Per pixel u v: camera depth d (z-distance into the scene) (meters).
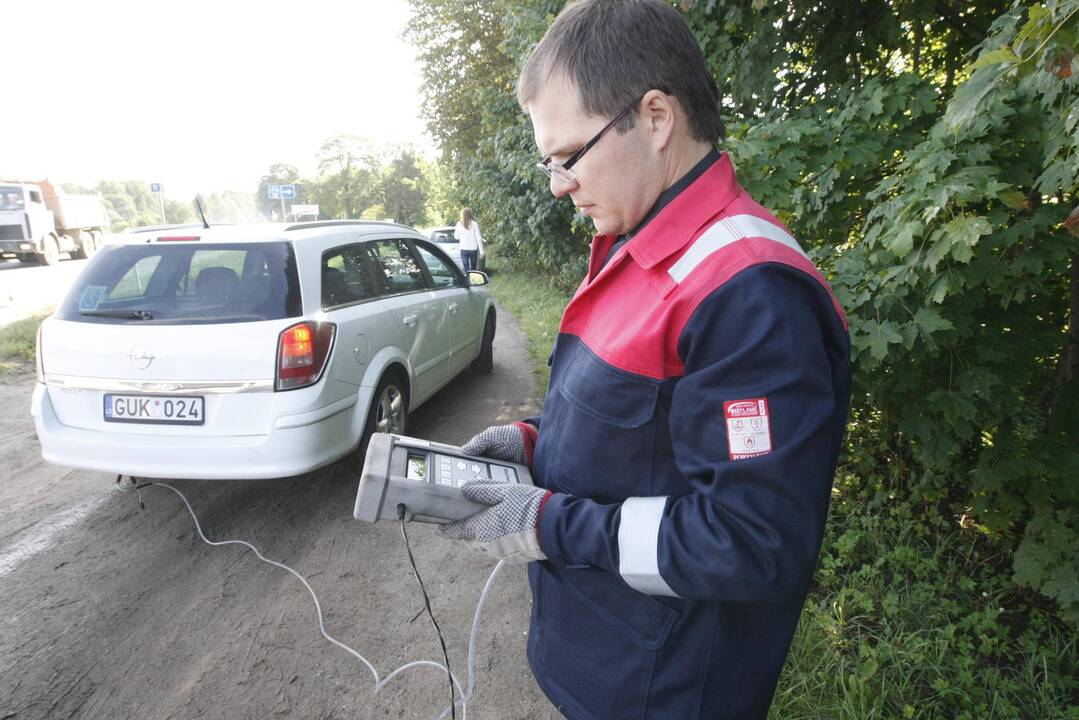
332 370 3.32
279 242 3.39
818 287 0.80
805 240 3.04
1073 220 1.49
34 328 7.84
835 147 2.72
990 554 2.85
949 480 3.18
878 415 3.45
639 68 0.86
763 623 0.93
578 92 0.88
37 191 18.25
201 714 2.14
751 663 0.94
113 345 3.11
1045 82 1.72
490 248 19.59
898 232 2.09
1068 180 1.77
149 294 3.23
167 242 3.36
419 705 2.20
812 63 3.47
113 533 3.29
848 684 2.12
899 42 3.29
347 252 3.94
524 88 0.96
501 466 1.15
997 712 2.03
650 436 0.87
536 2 5.20
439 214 41.97
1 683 2.25
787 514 0.72
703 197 0.87
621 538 0.83
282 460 3.10
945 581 2.63
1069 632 2.36
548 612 1.10
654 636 0.94
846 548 2.85
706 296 0.78
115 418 3.14
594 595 0.99
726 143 2.71
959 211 2.08
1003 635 2.36
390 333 4.06
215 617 2.63
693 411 0.77
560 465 0.99
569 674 1.06
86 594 2.77
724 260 0.79
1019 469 2.48
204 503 3.61
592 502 0.90
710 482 0.77
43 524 3.37
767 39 3.20
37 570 2.95
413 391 4.46
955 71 3.21
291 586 2.86
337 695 2.23
